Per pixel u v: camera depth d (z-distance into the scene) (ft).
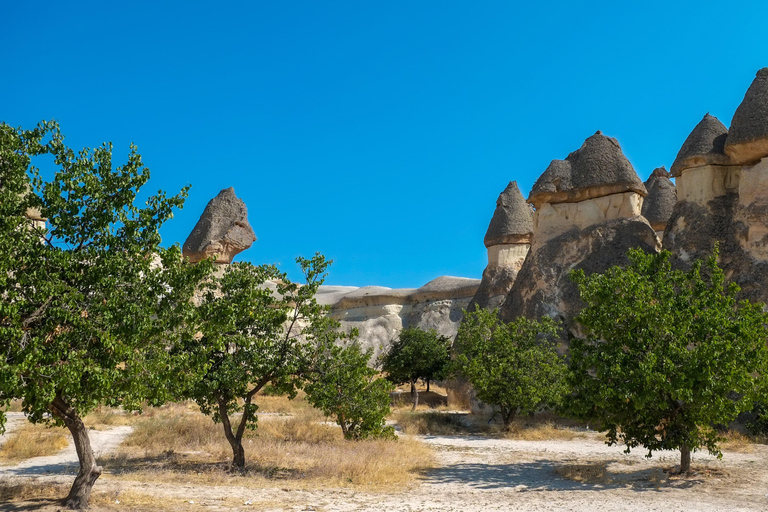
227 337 32.83
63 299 24.63
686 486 36.09
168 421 62.80
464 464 45.44
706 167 79.00
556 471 41.57
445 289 167.12
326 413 52.47
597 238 86.74
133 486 34.19
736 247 72.69
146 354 28.53
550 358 67.92
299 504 30.50
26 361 22.91
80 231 27.63
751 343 37.29
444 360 101.35
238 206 110.73
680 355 36.09
